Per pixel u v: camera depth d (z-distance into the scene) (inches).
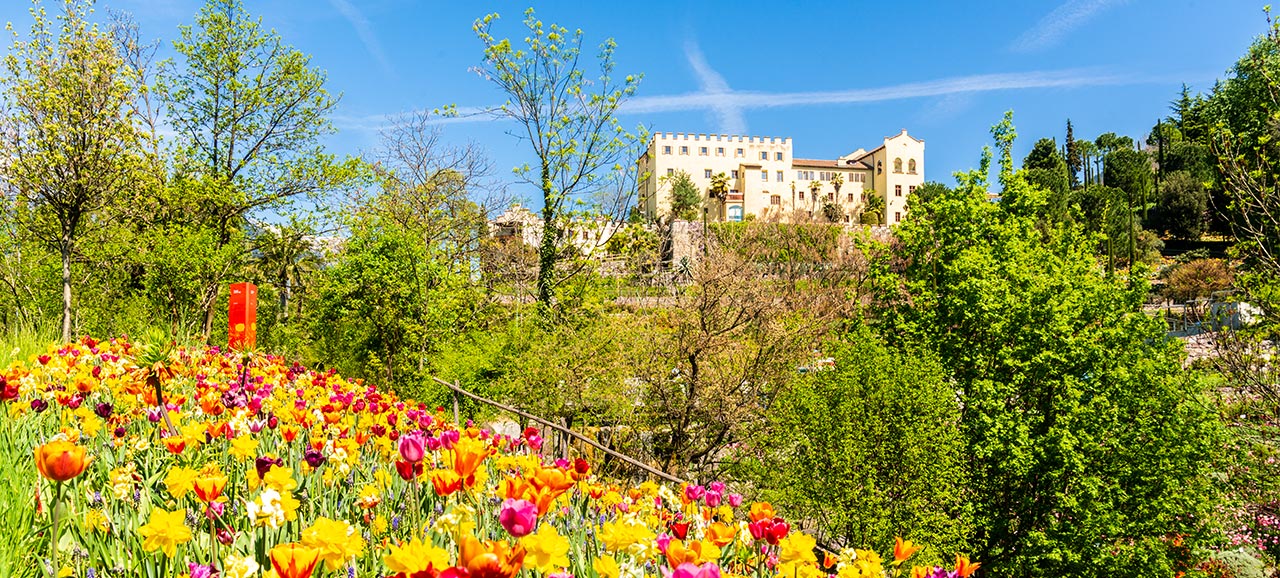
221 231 780.0
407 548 50.0
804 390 505.0
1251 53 578.9
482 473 81.9
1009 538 561.9
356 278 573.9
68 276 524.7
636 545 73.0
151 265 628.4
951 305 636.1
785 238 1066.7
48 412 133.1
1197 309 477.4
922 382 493.0
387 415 156.9
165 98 824.9
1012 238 663.8
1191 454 518.9
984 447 534.9
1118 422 546.9
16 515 74.8
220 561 73.2
